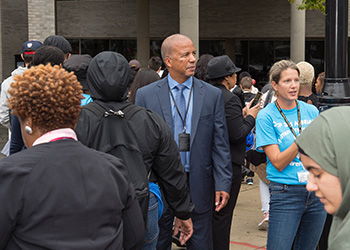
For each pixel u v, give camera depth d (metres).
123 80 3.15
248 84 10.51
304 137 1.57
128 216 2.40
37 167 2.19
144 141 3.09
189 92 4.13
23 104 2.26
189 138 4.05
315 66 21.75
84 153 2.29
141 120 3.13
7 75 24.88
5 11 24.59
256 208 7.71
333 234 1.54
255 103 4.98
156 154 3.17
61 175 2.20
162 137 3.16
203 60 5.23
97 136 3.03
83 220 2.18
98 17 23.39
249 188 9.16
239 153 4.74
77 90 2.36
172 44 4.06
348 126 1.50
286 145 3.95
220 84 4.74
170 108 4.09
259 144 3.99
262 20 21.80
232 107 4.61
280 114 4.01
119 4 23.20
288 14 21.47
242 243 6.03
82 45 23.73
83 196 2.19
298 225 3.97
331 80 4.26
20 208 2.13
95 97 3.17
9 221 2.12
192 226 3.74
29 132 2.31
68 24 23.61
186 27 15.73
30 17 16.95
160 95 4.12
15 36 24.83
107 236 2.23
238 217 7.20
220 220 4.77
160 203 3.38
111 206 2.25
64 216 2.15
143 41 21.08
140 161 3.00
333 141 1.49
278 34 21.66
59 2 23.58
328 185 1.51
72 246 2.13
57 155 2.24
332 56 4.24
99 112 3.09
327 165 1.50
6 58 24.80
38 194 2.15
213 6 22.34
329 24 4.25
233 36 22.25
